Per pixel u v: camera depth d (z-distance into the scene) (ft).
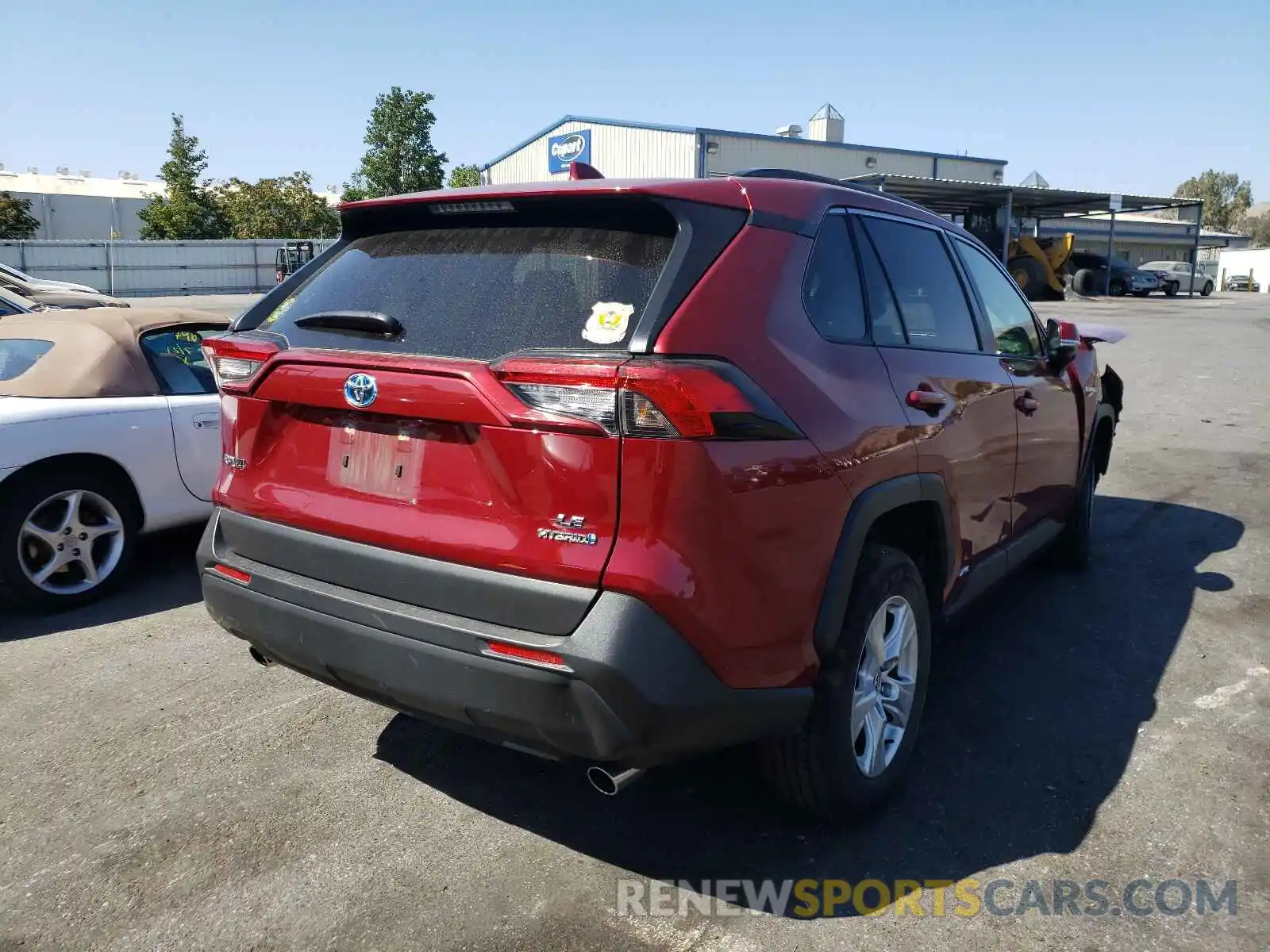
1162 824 9.93
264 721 12.41
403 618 8.31
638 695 7.43
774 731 8.52
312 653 9.02
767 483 8.05
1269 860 9.32
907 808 10.34
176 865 9.44
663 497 7.43
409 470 8.54
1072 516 17.03
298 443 9.46
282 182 174.70
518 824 10.12
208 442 17.70
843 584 8.94
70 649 14.66
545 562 7.68
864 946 8.24
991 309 13.43
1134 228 189.16
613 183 8.57
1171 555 18.97
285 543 9.36
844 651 9.25
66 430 15.74
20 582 15.51
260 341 9.65
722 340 8.03
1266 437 30.66
